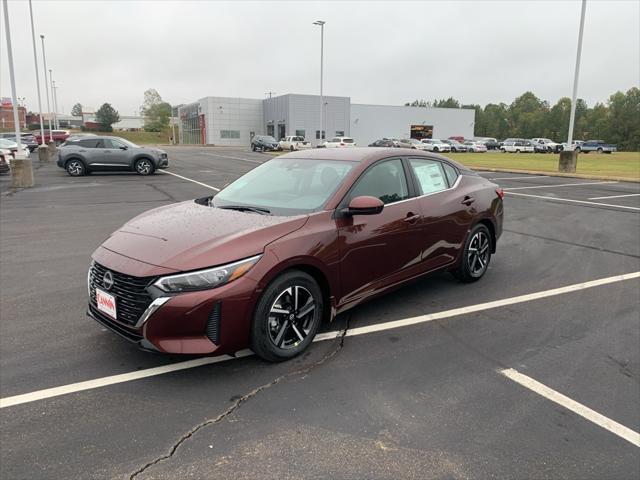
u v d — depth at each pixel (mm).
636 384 3459
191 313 3150
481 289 5516
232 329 3270
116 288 3361
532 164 30234
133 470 2508
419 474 2498
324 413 3039
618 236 8617
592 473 2535
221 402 3148
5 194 14023
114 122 130375
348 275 3979
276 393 3258
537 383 3451
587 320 4641
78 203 12281
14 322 4449
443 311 4805
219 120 72000
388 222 4297
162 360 3707
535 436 2836
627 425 2963
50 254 7070
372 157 4465
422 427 2904
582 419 3018
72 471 2496
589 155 52812
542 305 5035
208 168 25250
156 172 22344
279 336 3590
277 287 3467
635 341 4180
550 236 8586
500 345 4062
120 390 3279
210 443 2730
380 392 3293
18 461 2564
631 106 98312
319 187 4176
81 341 4043
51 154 34219
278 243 3482
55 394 3223
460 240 5258
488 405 3154
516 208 11875
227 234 3467
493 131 138000
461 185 5434
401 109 73812
